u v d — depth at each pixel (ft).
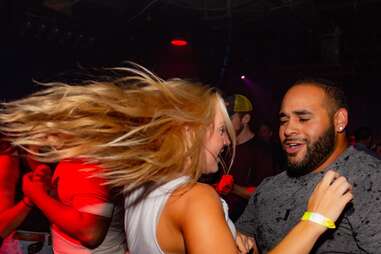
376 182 3.99
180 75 26.86
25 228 6.50
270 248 4.77
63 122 3.91
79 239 4.42
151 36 24.88
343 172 4.24
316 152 4.43
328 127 4.43
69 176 4.48
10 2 18.52
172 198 3.20
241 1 21.18
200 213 3.01
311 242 3.39
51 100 4.04
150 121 3.69
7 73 21.53
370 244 3.86
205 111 3.60
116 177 3.61
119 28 23.47
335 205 3.46
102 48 24.21
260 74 32.86
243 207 9.73
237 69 31.14
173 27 24.57
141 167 3.39
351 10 22.00
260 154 10.01
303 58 30.58
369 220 3.89
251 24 25.45
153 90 3.76
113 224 4.68
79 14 21.71
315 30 24.98
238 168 9.84
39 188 4.72
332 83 4.58
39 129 4.04
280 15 23.15
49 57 22.74
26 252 6.51
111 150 3.65
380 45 27.48
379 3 20.62
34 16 19.80
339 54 25.98
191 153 3.46
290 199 4.62
